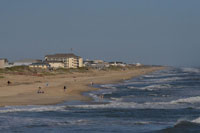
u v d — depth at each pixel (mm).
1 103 49156
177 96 64125
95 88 85750
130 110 43531
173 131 29953
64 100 55188
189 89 83375
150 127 32594
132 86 97750
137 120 36594
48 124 33688
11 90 69312
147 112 41969
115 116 39062
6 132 29969
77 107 46219
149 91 77625
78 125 33281
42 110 43125
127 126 32938
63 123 34281
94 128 31922
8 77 105062
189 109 44438
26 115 39094
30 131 30453
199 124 32812
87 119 36844
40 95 61750
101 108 45375
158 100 56375
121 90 81250
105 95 66250
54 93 66625
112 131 30656
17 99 54406
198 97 57344
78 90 77188
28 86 80250
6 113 40312
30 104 48938
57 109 44250
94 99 57938
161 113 41188
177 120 36469
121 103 51406
